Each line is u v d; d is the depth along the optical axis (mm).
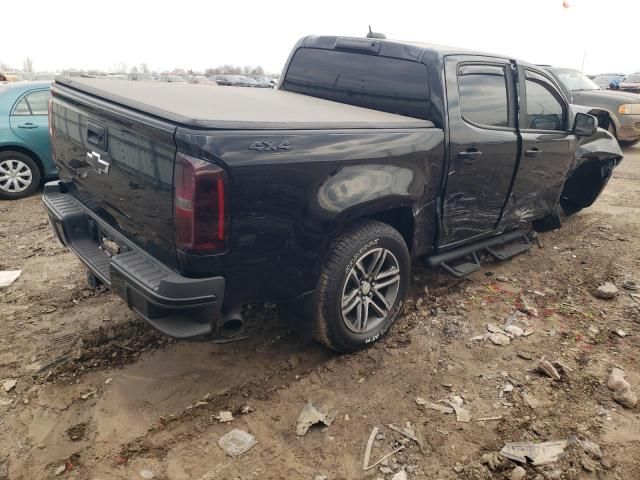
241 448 2639
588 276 4824
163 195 2525
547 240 5750
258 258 2676
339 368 3324
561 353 3537
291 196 2684
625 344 3680
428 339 3670
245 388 3111
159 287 2475
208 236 2451
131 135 2680
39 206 6609
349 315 3410
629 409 2992
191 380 3162
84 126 3131
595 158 5910
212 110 2750
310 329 3195
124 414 2844
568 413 2945
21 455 2551
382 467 2549
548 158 4766
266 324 3811
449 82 3629
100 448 2611
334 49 4387
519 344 3641
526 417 2900
